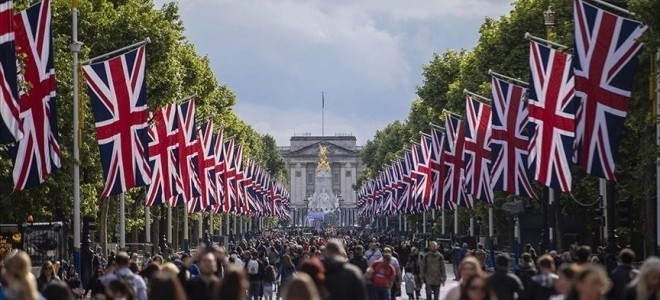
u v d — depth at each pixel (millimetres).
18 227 70188
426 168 118188
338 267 29672
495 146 75000
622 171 73188
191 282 32625
